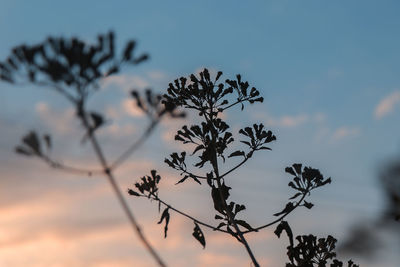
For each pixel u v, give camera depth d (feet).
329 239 13.83
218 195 13.20
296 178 13.04
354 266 13.99
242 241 12.74
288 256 13.70
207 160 13.32
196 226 13.08
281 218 12.92
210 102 13.50
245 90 13.41
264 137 13.23
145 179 13.58
